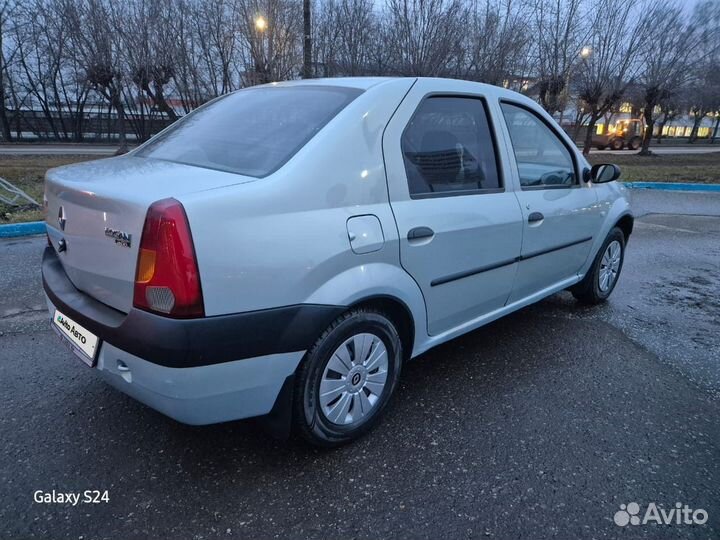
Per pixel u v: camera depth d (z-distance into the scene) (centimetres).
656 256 652
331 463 242
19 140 3048
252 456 246
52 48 2919
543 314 440
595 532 207
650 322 427
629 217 464
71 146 2591
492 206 305
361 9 1750
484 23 1659
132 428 263
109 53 2017
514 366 343
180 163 248
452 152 289
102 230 209
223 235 195
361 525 206
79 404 283
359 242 232
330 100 262
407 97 269
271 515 210
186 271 188
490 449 255
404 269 256
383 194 248
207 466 238
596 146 3222
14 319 390
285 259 209
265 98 295
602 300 469
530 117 352
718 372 342
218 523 205
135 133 3138
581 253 410
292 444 255
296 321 214
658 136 4259
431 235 265
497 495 225
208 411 206
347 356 243
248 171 226
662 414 291
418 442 259
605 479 237
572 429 274
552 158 371
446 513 214
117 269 205
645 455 254
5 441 249
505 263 322
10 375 310
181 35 2116
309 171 222
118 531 200
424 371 333
